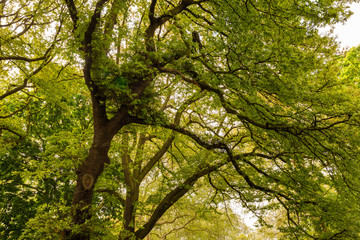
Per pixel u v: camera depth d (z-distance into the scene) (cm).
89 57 683
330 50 901
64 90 1114
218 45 664
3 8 994
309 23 714
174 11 834
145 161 1373
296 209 906
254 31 731
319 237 863
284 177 916
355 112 697
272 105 830
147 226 1088
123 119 721
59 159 956
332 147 745
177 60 782
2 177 1272
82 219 610
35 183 1412
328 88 899
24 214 1252
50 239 573
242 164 1022
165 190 1162
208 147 877
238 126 1077
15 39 939
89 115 1382
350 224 809
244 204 1037
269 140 901
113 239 729
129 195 1109
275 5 725
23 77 1109
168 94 1202
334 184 831
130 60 696
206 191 1502
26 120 1443
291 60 677
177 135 1137
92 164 656
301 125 743
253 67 690
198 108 1073
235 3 674
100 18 672
